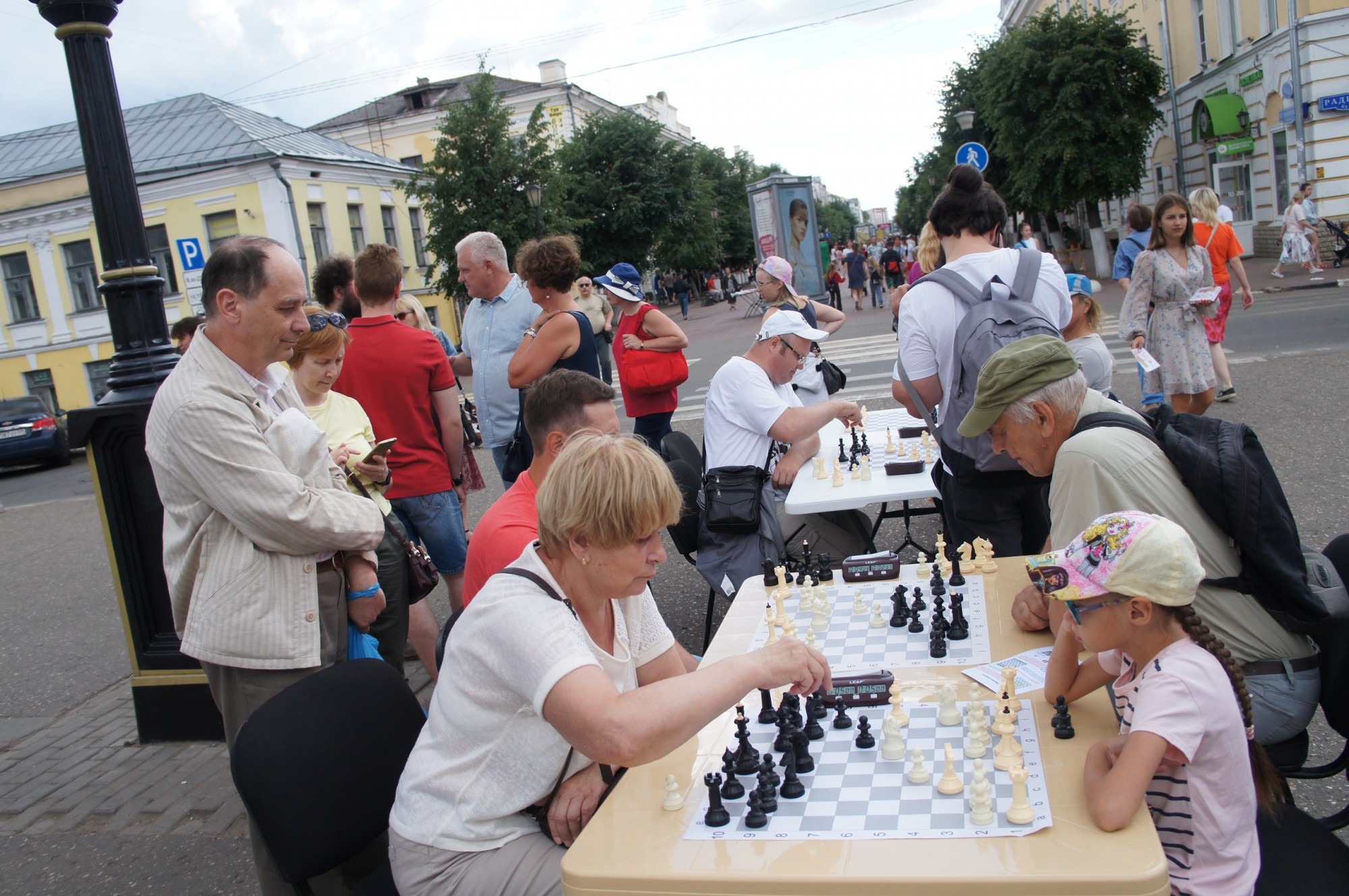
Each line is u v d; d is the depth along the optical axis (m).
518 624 1.89
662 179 35.31
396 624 3.79
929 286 3.54
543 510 1.91
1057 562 1.81
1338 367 8.85
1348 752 2.29
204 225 25.41
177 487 2.67
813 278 21.50
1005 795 1.67
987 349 3.20
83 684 5.47
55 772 4.30
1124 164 22.64
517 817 2.04
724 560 4.27
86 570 8.27
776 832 1.64
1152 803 1.78
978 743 1.81
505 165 25.30
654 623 2.35
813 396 6.30
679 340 6.20
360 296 4.41
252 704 2.74
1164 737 1.65
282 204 25.16
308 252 25.95
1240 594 2.25
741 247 56.03
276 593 2.70
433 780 2.02
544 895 1.93
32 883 3.41
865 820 1.64
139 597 4.37
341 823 2.27
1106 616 1.77
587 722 1.75
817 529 4.88
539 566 1.99
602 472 1.83
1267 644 2.24
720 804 1.71
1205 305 6.81
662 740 1.77
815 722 1.99
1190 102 25.48
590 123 35.94
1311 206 18.41
